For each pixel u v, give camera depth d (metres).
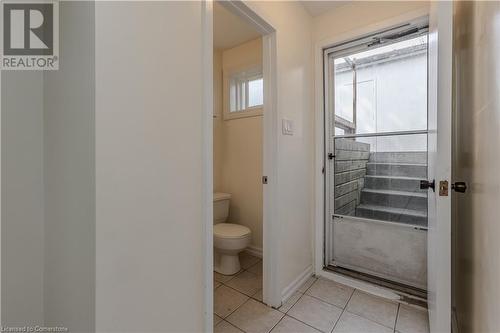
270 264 1.73
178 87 1.00
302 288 1.95
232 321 1.57
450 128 1.07
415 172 1.87
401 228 1.91
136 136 0.86
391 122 1.97
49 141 0.94
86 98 0.78
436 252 1.14
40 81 0.95
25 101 0.92
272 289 1.72
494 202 0.71
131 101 0.84
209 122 1.12
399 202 1.94
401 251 1.92
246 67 2.68
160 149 0.94
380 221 2.00
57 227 0.91
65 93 0.87
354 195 2.14
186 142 1.04
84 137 0.79
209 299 1.13
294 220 1.93
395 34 1.88
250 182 2.67
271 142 1.72
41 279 0.97
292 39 1.89
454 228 1.44
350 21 1.99
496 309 0.68
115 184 0.80
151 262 0.91
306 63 2.10
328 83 2.22
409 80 1.89
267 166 1.74
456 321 1.41
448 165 1.07
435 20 1.20
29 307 0.94
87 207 0.78
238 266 2.28
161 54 0.94
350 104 2.15
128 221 0.84
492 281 0.73
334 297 1.82
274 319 1.58
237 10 1.46
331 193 2.24
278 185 1.72
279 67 1.73
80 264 0.81
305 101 2.08
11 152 0.90
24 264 0.93
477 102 0.96
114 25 0.80
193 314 1.07
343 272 2.11
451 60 1.06
